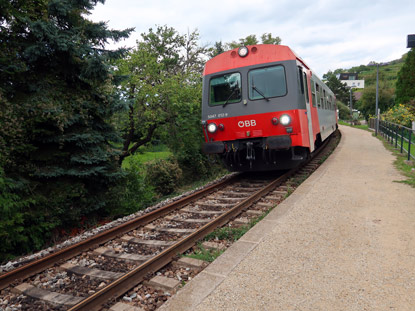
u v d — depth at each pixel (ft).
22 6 25.12
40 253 17.37
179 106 51.90
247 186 29.25
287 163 28.55
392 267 11.37
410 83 95.55
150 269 13.03
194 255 14.26
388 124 58.85
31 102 23.16
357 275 10.96
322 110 38.96
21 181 21.93
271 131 26.20
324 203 19.71
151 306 10.87
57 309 11.39
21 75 24.14
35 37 24.91
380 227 15.30
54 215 23.43
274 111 25.82
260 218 18.60
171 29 60.80
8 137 21.83
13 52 23.53
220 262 12.51
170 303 9.86
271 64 26.20
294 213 18.15
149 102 50.83
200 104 56.13
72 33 25.49
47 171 23.75
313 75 33.68
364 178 26.16
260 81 26.50
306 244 13.82
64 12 24.90
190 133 56.59
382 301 9.39
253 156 27.86
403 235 14.17
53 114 23.39
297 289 10.30
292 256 12.73
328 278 10.88
